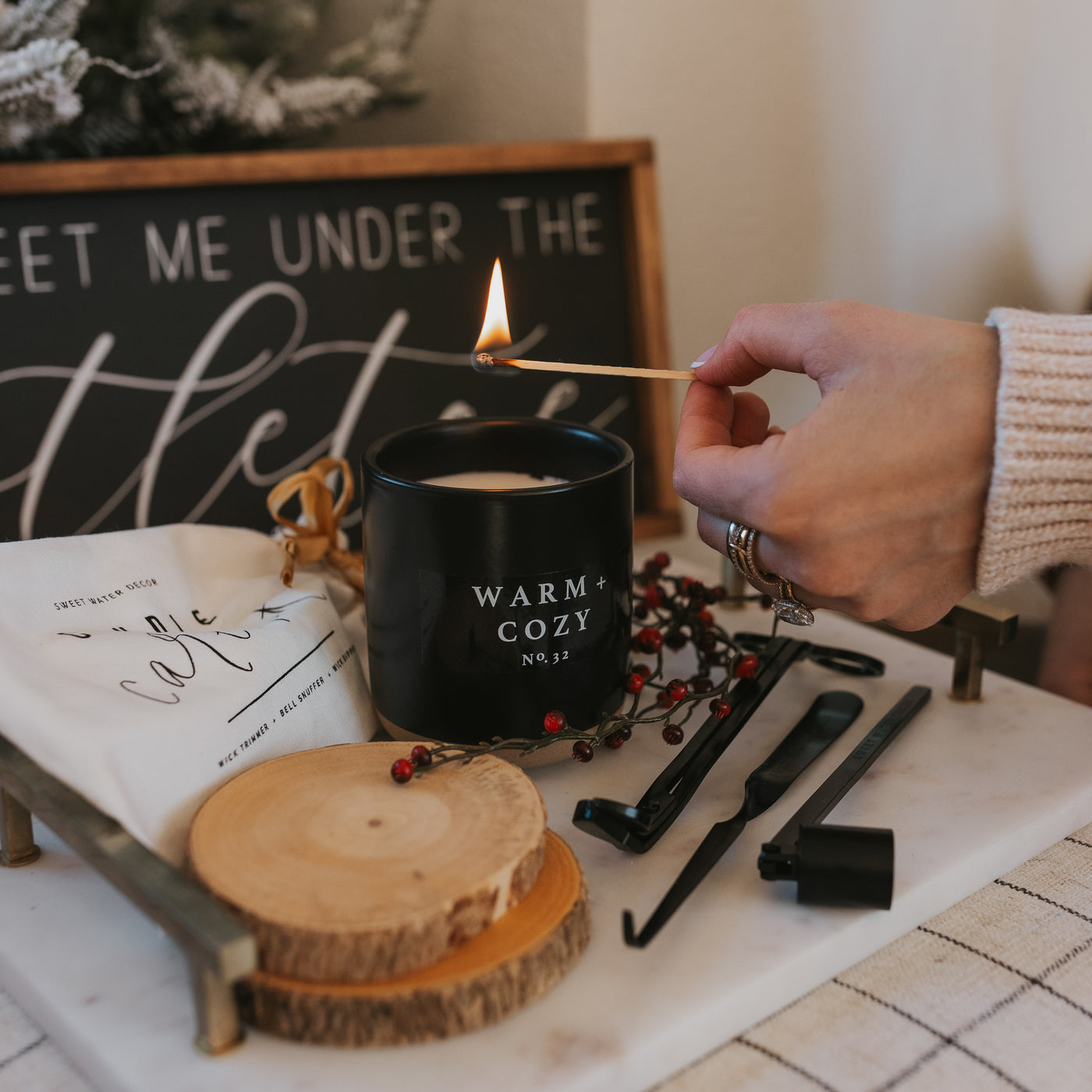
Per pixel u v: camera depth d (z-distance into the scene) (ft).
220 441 2.33
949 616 1.65
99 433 2.24
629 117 2.78
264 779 1.20
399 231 2.47
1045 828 1.37
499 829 1.10
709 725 1.44
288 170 2.33
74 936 1.15
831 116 2.84
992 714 1.65
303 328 2.40
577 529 1.29
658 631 1.62
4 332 2.17
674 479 1.41
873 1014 1.09
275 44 2.29
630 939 1.05
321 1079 0.94
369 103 2.40
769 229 2.97
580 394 2.64
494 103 2.77
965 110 2.58
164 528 1.60
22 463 2.19
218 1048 0.97
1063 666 2.29
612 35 2.69
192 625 1.47
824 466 1.24
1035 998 1.12
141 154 2.33
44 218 2.20
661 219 2.86
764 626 1.97
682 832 1.32
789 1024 1.08
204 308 2.31
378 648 1.40
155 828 1.11
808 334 1.34
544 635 1.31
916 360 1.26
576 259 2.63
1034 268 2.53
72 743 1.09
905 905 1.19
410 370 2.49
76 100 1.96
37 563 1.37
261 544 1.74
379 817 1.13
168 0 2.14
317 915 0.96
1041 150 2.44
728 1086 1.00
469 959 0.99
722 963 1.09
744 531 1.38
